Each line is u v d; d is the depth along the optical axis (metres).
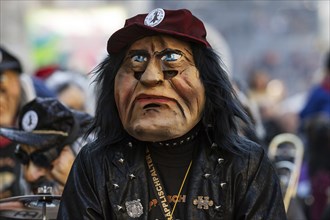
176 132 5.09
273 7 58.97
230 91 5.27
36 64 22.48
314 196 11.03
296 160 8.62
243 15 57.88
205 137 5.24
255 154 5.18
